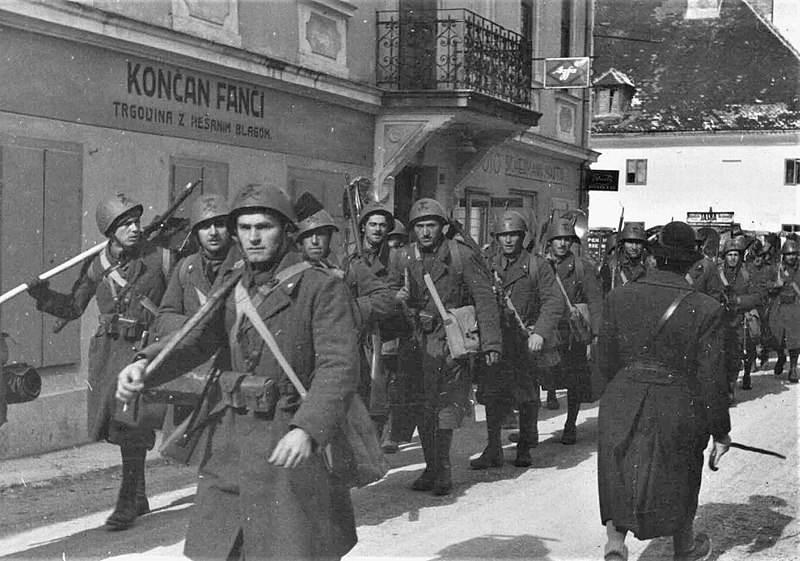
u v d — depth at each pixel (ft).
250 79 37.73
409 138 46.75
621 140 131.64
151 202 32.68
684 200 130.00
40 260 28.14
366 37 46.29
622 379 16.79
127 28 30.81
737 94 130.41
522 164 63.00
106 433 20.36
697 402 16.62
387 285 23.45
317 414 12.03
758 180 128.67
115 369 20.29
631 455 16.30
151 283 20.71
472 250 24.45
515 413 35.17
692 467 16.94
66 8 28.27
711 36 133.49
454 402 23.98
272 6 39.24
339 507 12.93
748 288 44.50
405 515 22.16
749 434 33.40
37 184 28.07
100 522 20.99
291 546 12.23
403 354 24.11
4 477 24.89
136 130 31.99
